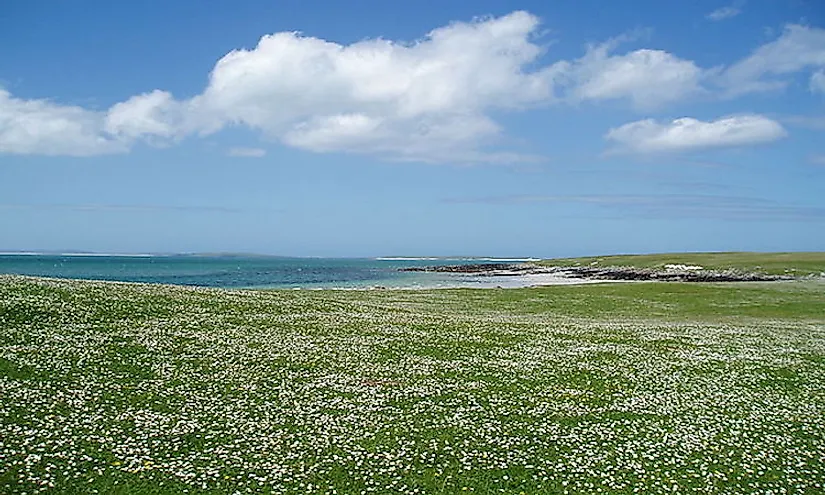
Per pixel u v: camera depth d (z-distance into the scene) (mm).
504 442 19891
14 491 15148
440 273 193875
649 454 19219
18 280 43344
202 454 18047
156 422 20406
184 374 26281
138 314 37781
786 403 25453
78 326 32938
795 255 187625
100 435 18984
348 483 16547
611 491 16625
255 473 16906
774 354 36094
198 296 47469
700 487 17047
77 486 15703
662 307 64625
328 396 24344
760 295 74438
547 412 23297
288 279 147625
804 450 19953
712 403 25141
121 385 24125
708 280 131750
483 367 30578
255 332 36219
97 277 142875
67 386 23359
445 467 17781
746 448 19953
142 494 15477
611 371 30516
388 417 22000
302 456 18188
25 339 29250
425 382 27125
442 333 40031
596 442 20172
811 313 60469
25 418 19781
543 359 32969
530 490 16516
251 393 24234
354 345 34375
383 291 76500
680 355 35312
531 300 69125
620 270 174375
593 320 53375
